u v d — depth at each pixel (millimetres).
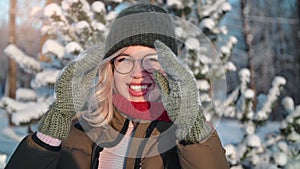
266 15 13594
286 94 13250
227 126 4820
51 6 3145
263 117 3381
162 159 1164
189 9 3568
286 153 3143
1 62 13156
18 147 1096
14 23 7523
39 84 3486
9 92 8086
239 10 12070
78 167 1203
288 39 14445
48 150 1077
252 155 3127
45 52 3281
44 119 1083
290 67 13961
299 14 13219
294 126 3180
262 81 13070
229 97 3420
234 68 3496
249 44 11234
